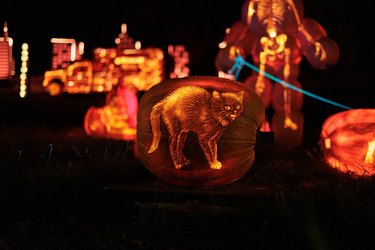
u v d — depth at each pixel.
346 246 2.12
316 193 2.42
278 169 2.96
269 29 3.60
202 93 2.52
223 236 2.22
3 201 2.60
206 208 2.41
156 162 2.57
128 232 2.37
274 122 3.76
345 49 10.36
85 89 9.12
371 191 2.46
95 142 4.01
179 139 2.52
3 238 2.41
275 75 3.75
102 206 2.62
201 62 11.72
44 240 2.37
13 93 8.88
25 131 4.90
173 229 2.34
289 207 2.24
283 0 3.58
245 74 8.85
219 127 2.51
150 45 12.29
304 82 8.86
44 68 11.92
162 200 2.54
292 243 2.14
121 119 4.55
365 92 7.77
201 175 2.55
